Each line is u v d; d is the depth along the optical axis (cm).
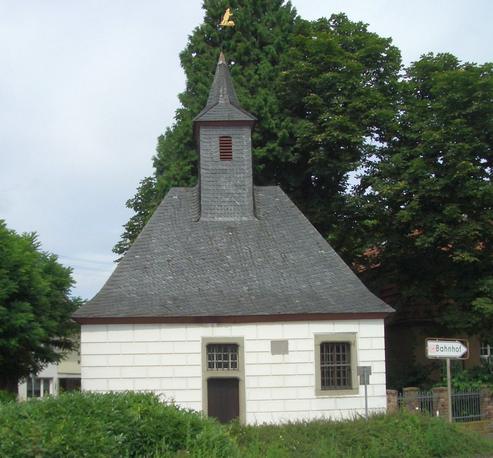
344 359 2481
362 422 1891
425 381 3167
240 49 3778
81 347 2409
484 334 3111
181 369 2416
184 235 2680
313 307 2464
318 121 3362
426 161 3134
